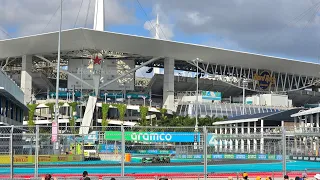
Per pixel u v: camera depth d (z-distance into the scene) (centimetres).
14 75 15138
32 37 12450
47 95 14862
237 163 2956
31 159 2583
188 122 10275
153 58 13762
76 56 14012
